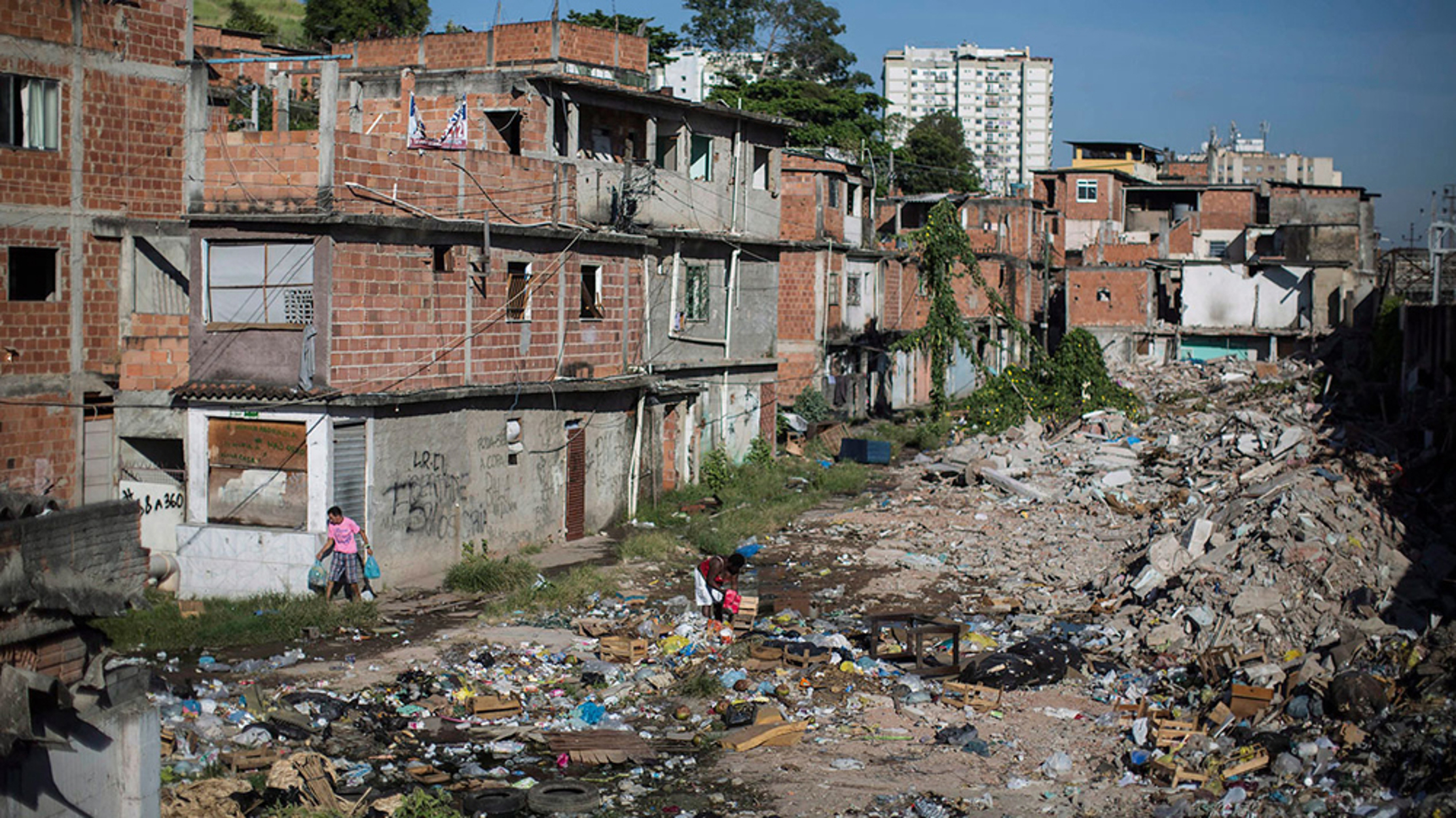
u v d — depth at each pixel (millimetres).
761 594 20234
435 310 20797
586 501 25391
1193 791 11898
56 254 19828
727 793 11938
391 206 19797
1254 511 21109
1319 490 21750
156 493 20406
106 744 8820
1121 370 51094
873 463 35875
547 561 22688
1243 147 142625
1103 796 11906
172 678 14617
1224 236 64812
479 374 21984
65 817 8430
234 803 10477
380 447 19531
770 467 32875
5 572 8039
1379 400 31875
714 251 31625
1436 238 34406
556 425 24203
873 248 45656
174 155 21328
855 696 14812
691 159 31734
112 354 20766
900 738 13539
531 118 26594
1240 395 39969
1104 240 62781
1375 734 12344
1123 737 13617
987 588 21281
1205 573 18922
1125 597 19641
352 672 15234
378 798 11305
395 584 19984
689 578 21531
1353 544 18875
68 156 19875
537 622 18016
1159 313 57000
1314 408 33656
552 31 29406
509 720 13945
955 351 52375
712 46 82938
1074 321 55875
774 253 34812
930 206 58312
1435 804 10531
